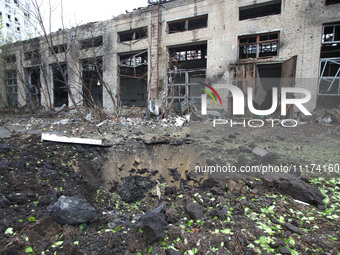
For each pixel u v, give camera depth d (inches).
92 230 80.7
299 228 79.7
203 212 93.0
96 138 220.2
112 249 70.8
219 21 419.5
